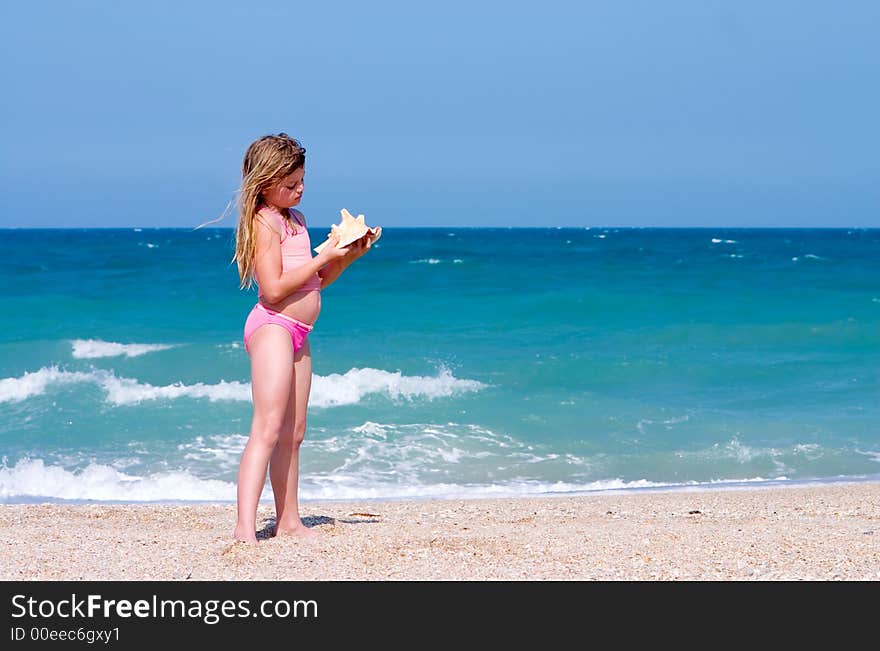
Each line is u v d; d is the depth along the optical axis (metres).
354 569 4.48
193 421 11.87
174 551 4.81
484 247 59.53
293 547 4.86
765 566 4.57
